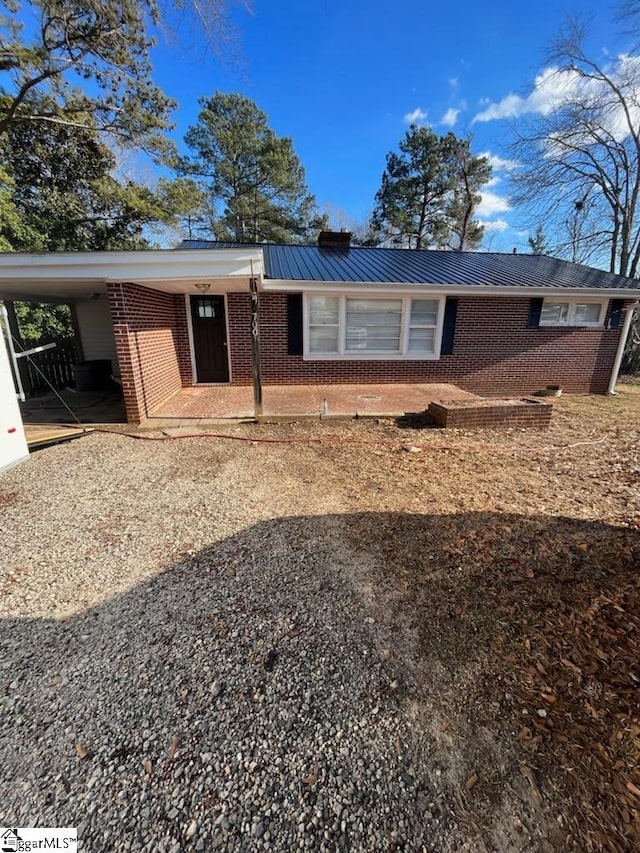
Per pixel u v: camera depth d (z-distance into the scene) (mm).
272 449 5293
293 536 3102
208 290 8148
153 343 7184
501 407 6426
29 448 5164
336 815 1337
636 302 10086
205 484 4141
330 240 11984
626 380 13445
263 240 24656
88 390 9703
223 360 9391
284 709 1717
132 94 12438
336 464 4738
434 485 4109
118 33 10484
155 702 1747
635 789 1377
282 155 22031
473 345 9875
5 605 2363
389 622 2195
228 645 2053
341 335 9352
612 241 16703
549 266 11555
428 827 1296
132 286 6191
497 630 2119
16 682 1842
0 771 1474
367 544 2979
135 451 5203
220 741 1585
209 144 21766
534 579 2533
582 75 14531
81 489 4016
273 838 1276
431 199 23969
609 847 1224
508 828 1284
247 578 2590
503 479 4285
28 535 3150
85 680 1854
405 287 8703
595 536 3059
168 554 2879
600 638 2043
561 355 10320
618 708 1670
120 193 13273
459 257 11898
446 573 2613
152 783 1438
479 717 1661
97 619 2246
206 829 1300
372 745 1564
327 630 2146
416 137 22641
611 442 5711
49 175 13578
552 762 1476
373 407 7320
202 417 6688
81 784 1434
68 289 7375
